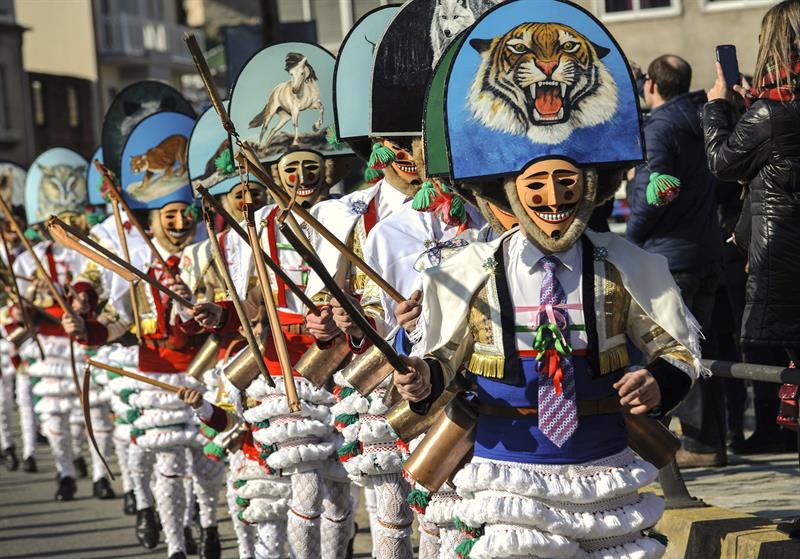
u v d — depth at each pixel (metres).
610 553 6.51
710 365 9.28
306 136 10.95
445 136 6.77
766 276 8.44
